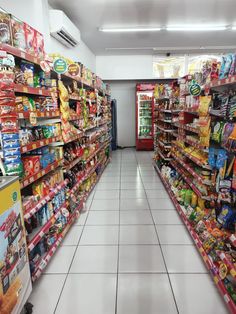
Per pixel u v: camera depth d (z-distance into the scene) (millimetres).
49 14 4172
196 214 3037
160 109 6188
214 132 2447
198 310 1941
